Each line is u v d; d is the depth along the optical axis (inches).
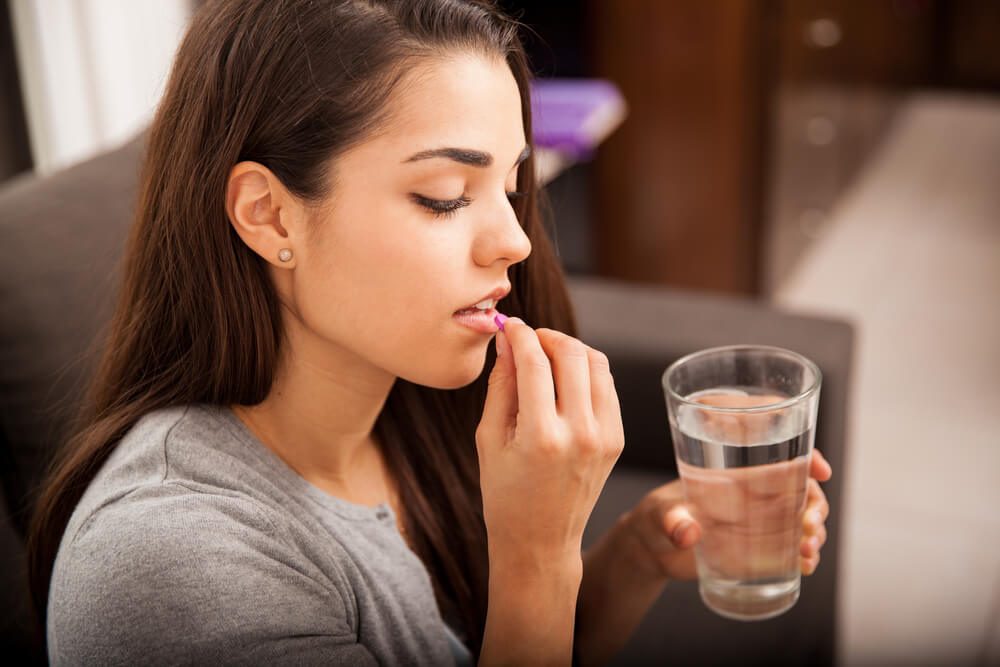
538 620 31.2
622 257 118.1
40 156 77.9
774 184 118.1
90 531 28.9
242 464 31.7
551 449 29.1
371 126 28.5
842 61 145.9
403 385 39.5
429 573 40.2
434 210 29.4
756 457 31.0
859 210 165.5
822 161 142.4
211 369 32.2
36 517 34.0
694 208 115.2
